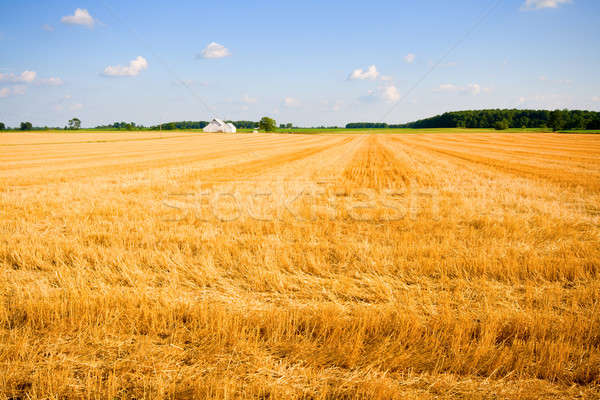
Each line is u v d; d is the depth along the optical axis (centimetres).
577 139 6631
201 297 437
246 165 2427
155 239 651
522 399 277
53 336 349
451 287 467
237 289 461
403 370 307
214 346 330
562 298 436
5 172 2025
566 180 1574
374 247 616
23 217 885
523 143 5447
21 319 375
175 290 447
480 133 10025
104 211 941
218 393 269
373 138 7625
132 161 2822
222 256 566
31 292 429
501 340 350
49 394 275
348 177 1792
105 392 277
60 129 16100
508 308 408
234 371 303
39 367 306
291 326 360
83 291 421
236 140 7194
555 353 312
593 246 639
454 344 327
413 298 434
